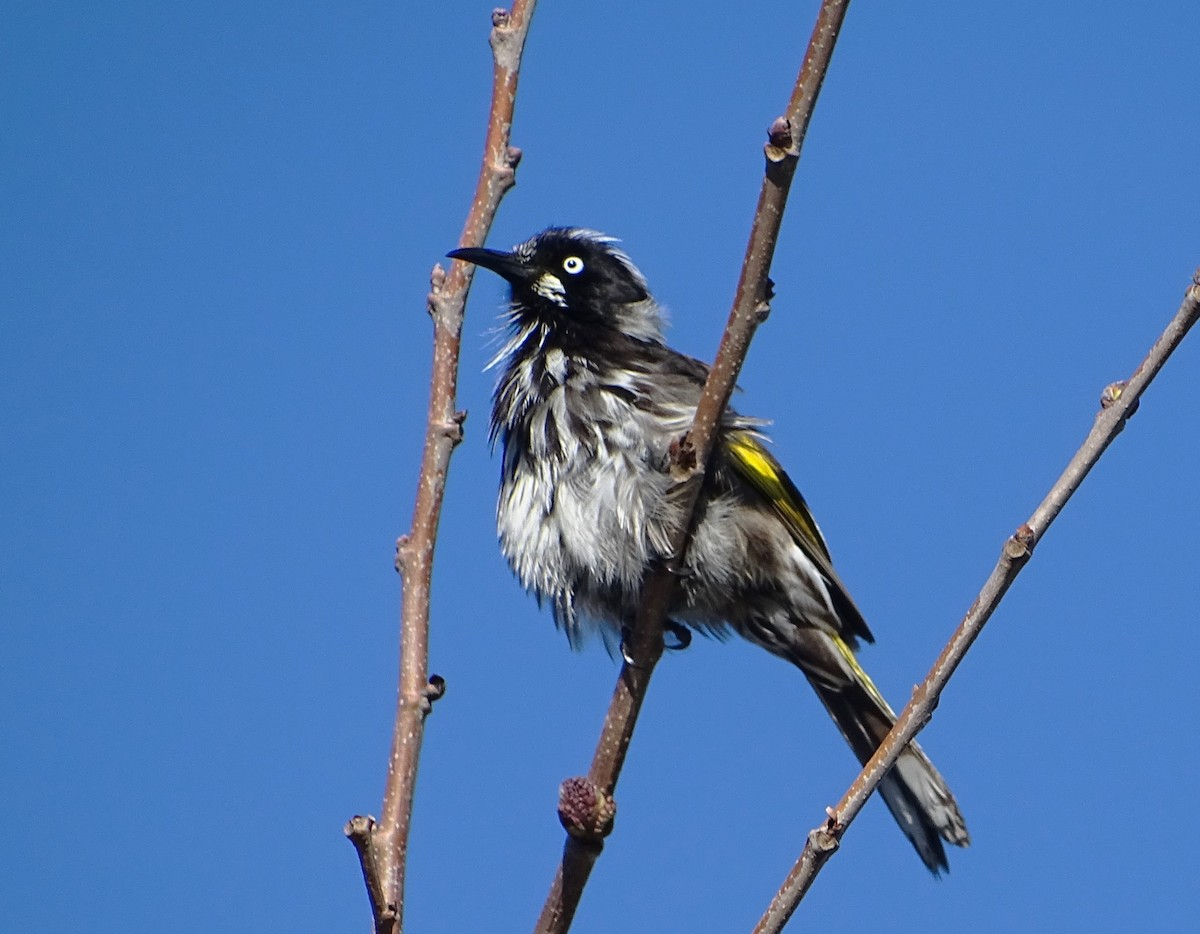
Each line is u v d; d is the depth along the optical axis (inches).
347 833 241.0
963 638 263.0
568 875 286.0
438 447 295.3
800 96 285.0
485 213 313.6
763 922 256.7
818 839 257.0
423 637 282.0
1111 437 264.4
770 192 296.8
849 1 278.4
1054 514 262.8
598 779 307.3
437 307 306.5
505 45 320.5
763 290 317.1
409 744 272.4
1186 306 261.9
